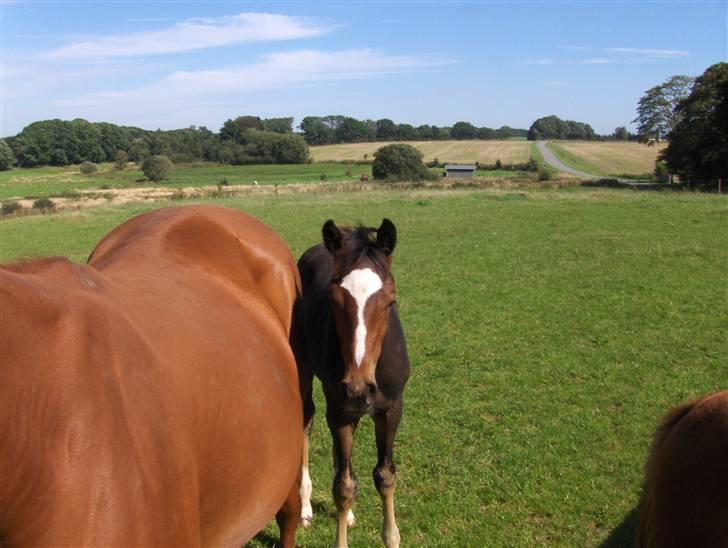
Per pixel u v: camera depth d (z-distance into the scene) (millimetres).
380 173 64250
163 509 2027
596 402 7227
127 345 2119
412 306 11617
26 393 1754
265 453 2781
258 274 3730
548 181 47781
